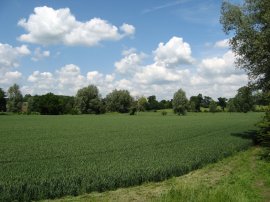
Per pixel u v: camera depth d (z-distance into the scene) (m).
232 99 154.25
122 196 16.67
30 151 29.50
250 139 39.59
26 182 16.47
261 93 38.09
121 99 158.50
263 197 15.91
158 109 195.50
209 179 20.52
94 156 26.44
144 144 35.22
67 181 16.88
